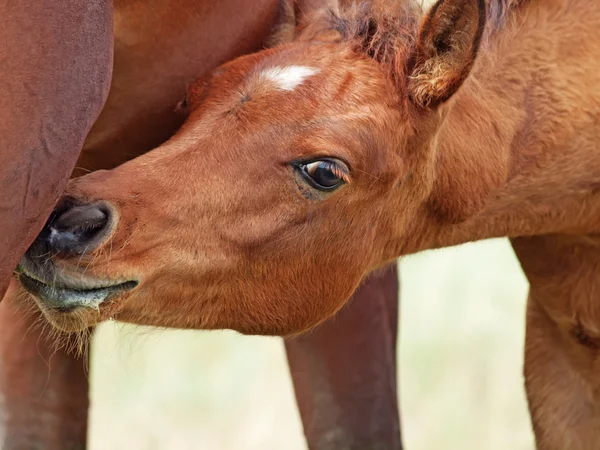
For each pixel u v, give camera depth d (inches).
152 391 533.3
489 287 601.9
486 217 305.0
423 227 301.3
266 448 506.0
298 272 283.0
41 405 330.6
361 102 272.5
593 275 323.3
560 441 340.8
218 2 285.0
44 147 232.7
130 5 274.5
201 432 506.0
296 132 268.5
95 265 252.7
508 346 557.0
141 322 274.1
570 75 299.7
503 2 297.3
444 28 271.6
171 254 265.3
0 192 227.9
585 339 331.0
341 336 343.0
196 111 275.7
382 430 348.2
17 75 229.8
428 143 283.6
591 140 302.7
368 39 281.7
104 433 499.5
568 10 301.7
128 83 286.5
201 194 266.1
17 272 250.4
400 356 545.0
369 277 342.6
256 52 292.2
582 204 309.1
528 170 301.0
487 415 511.2
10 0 230.5
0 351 328.8
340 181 272.8
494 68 295.7
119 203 257.4
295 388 348.8
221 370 549.6
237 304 281.3
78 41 237.3
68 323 255.1
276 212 272.8
